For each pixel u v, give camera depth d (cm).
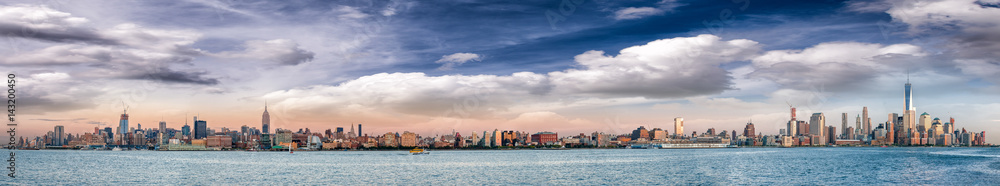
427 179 13962
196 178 14612
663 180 13425
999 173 14438
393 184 12669
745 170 16925
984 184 11625
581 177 14400
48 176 15462
